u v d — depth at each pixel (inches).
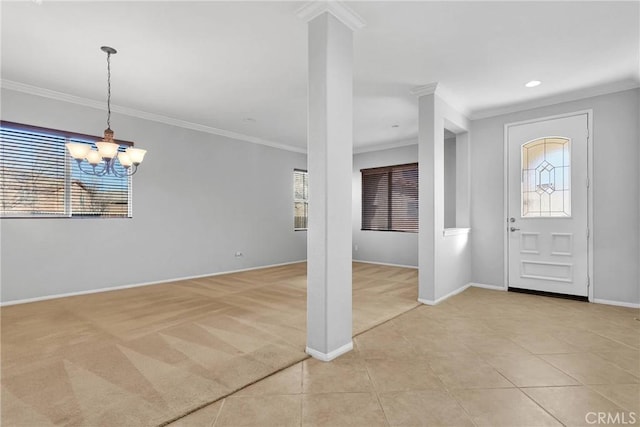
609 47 113.7
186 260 208.7
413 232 254.4
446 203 235.6
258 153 253.4
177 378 80.1
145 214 190.1
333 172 91.4
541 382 79.0
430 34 105.8
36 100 152.9
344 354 94.7
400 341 104.6
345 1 89.4
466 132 184.9
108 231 175.6
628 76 136.7
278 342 102.7
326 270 89.8
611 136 146.9
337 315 93.4
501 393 74.2
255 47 115.4
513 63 126.0
